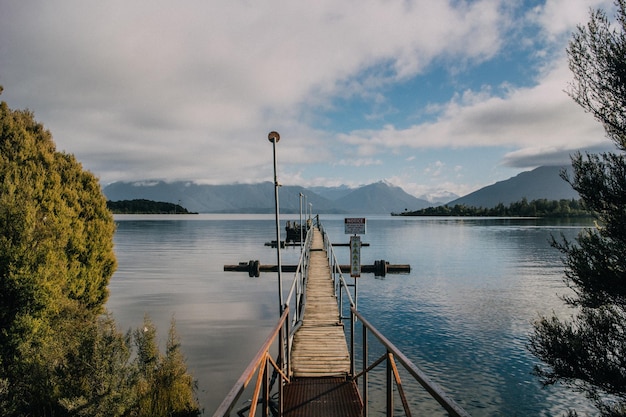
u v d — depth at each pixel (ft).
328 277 67.92
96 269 42.96
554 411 36.42
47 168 39.70
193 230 374.43
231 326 62.54
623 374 27.14
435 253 172.76
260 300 82.58
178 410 31.73
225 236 293.84
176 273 118.83
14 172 36.06
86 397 27.20
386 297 83.82
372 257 157.79
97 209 44.29
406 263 139.64
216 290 93.15
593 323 29.45
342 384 26.94
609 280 27.78
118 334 29.78
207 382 41.06
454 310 72.38
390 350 14.67
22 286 31.35
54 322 33.24
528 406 37.29
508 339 55.36
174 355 35.12
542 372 31.58
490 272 118.62
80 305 38.70
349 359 31.27
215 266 133.90
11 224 32.55
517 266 131.75
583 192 30.25
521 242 225.56
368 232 331.36
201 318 67.51
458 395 39.37
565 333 30.45
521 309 72.84
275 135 35.27
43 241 33.53
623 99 29.89
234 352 50.24
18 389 28.58
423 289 92.63
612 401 36.73
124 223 525.34
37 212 35.81
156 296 86.12
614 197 28.66
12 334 30.27
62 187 40.93
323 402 24.12
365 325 20.93
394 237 271.69
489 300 80.74
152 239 257.55
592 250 29.25
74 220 40.75
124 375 28.68
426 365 46.47
